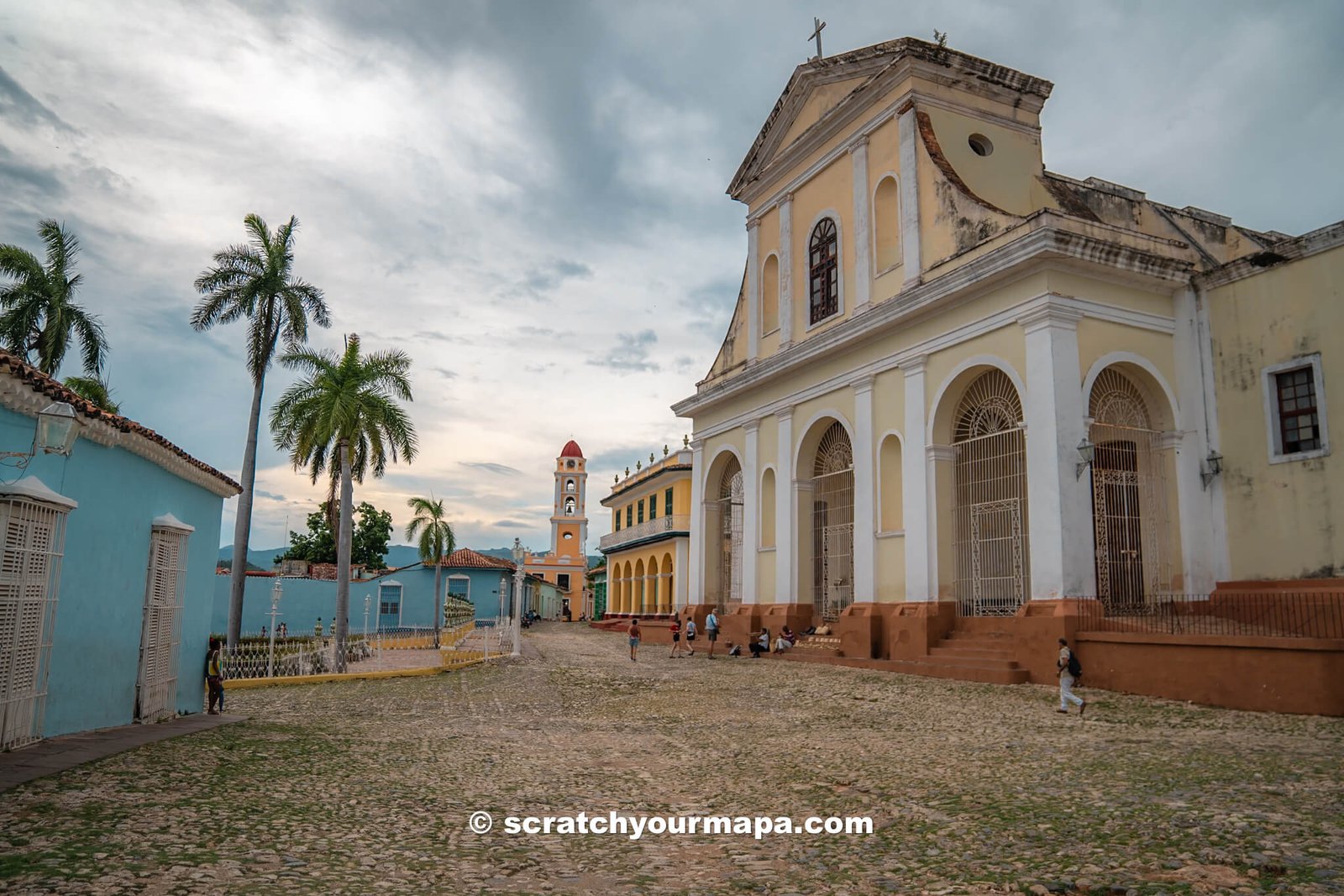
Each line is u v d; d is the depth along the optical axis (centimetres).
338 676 1914
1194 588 1622
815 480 2361
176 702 1223
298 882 483
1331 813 620
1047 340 1586
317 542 5266
